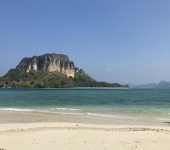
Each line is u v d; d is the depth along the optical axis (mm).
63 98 64688
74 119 22422
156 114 26578
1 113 27203
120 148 11555
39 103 44688
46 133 14539
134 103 44719
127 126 18094
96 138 13398
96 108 33781
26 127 17141
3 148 11312
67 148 11430
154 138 13562
